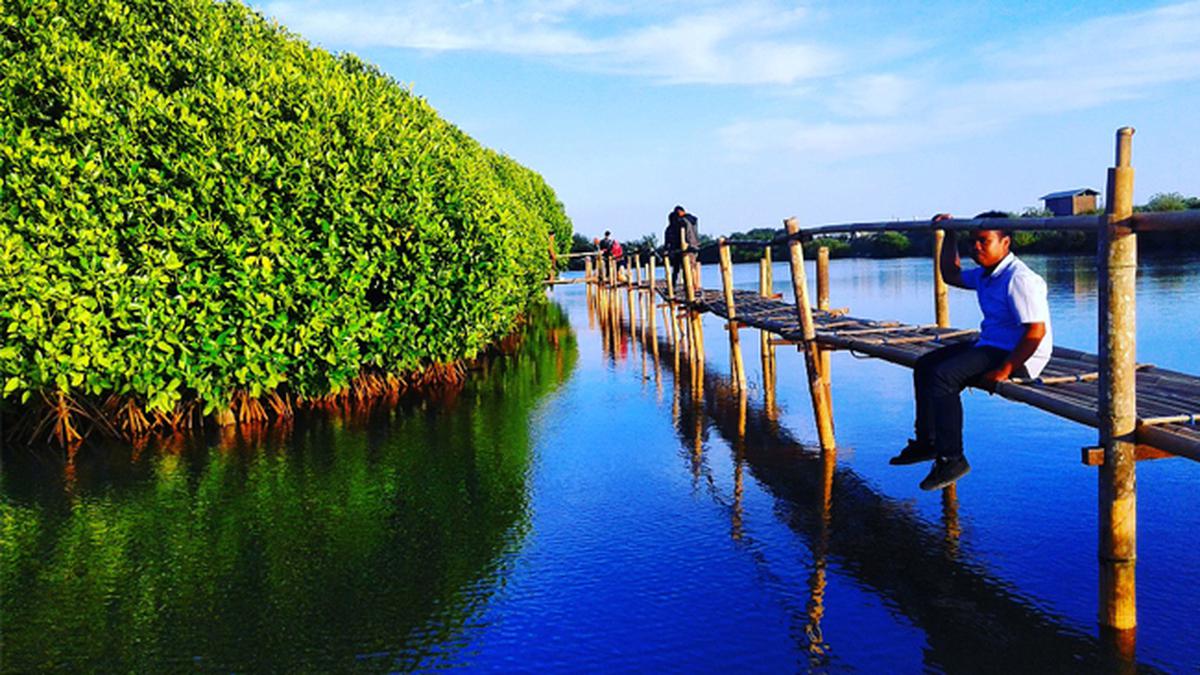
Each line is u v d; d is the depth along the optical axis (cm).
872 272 3528
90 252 855
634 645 439
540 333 2136
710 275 4300
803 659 418
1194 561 504
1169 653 404
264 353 959
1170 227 377
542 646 443
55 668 433
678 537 595
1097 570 502
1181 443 385
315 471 802
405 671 420
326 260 982
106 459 863
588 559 561
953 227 571
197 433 972
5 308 827
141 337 880
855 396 1066
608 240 2822
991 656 412
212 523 659
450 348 1250
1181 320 1321
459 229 1188
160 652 448
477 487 735
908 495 661
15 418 953
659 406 1073
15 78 914
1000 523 587
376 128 1109
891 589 492
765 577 519
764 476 734
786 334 898
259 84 1022
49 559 591
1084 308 1583
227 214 933
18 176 847
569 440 900
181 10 1147
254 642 457
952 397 548
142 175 902
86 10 1052
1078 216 447
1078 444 776
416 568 557
